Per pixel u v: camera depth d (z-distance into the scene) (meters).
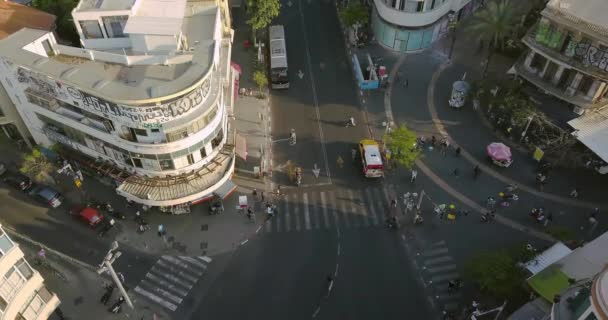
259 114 72.50
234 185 58.66
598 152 59.38
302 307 50.75
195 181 56.78
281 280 53.06
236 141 64.69
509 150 63.53
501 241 56.16
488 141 68.12
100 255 55.59
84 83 49.47
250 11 80.69
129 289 52.47
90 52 55.69
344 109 73.44
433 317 49.84
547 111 65.88
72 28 74.88
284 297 51.59
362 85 75.62
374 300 51.22
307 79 78.75
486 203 60.25
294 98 75.38
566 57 63.22
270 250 55.88
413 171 62.31
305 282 52.84
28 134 65.19
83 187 62.06
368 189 62.19
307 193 61.69
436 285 52.34
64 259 55.12
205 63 52.09
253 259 55.03
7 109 61.00
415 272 53.59
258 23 80.00
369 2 90.31
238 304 51.16
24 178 62.06
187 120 51.44
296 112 73.06
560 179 62.56
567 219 58.16
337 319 49.78
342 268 54.00
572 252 48.28
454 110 72.69
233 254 55.56
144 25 55.44
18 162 65.00
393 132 61.47
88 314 50.50
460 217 58.75
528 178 62.94
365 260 54.75
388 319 49.72
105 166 58.97
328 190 62.09
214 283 52.97
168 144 52.34
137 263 54.81
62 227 58.12
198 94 51.19
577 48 61.75
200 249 56.00
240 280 53.19
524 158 65.50
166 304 51.25
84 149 59.31
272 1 78.81
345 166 64.94
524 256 50.25
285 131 70.00
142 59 54.34
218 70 59.12
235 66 78.00
